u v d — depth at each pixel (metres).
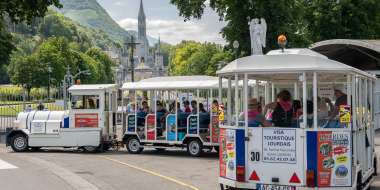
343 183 10.24
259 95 13.54
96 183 14.98
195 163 20.52
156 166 19.44
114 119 25.97
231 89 12.77
